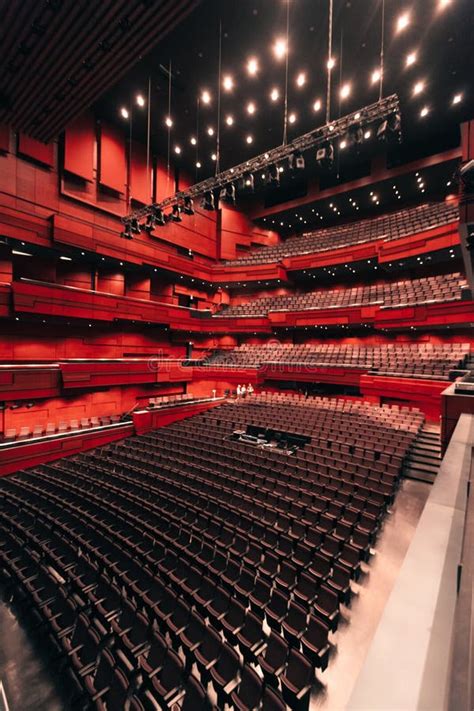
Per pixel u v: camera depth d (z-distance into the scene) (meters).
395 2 7.23
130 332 15.42
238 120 11.72
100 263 14.01
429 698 0.74
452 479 2.08
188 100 10.73
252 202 19.67
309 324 15.91
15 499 7.12
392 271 16.41
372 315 14.07
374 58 8.81
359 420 10.49
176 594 4.20
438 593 1.06
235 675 3.24
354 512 5.63
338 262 16.02
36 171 11.25
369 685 0.78
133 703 3.12
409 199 16.91
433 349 12.87
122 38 4.99
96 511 6.57
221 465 8.06
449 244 12.13
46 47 5.11
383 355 13.73
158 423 12.37
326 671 3.46
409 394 11.14
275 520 5.78
